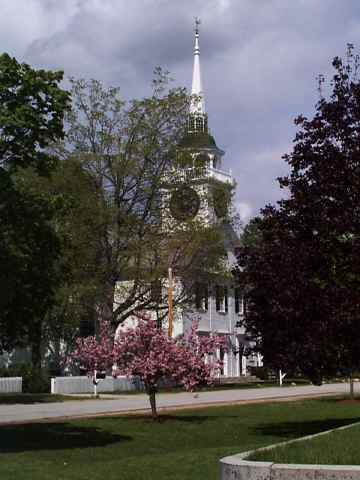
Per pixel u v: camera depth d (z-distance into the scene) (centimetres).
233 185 4459
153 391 2273
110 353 2230
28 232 1535
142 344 2212
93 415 2458
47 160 1568
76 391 3953
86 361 2270
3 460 1380
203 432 2033
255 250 1608
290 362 1560
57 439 1803
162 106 4178
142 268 4175
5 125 1452
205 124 4428
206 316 5681
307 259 1499
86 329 4819
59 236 1686
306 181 1560
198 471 1214
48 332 4647
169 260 4194
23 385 3850
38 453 1533
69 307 4028
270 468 806
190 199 4309
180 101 4222
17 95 1496
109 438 1861
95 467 1296
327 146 1549
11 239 1504
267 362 1631
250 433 2005
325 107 1557
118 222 4097
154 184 4203
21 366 4066
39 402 3186
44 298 1577
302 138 1580
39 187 3497
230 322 6003
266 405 3019
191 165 4269
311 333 1498
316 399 3434
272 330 1586
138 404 3055
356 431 1196
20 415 2453
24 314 1554
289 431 2030
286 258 1514
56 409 2755
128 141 4175
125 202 4206
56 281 1620
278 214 1582
